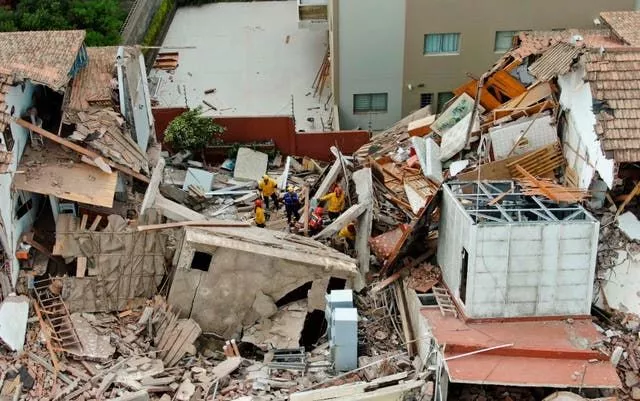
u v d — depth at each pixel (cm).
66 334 2198
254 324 2319
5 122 2223
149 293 2356
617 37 2752
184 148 3428
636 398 1955
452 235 2205
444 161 2862
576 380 1916
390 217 2691
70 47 2612
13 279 2256
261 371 2141
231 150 3484
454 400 2028
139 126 2953
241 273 2281
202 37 4694
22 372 2048
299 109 4006
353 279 2366
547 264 2053
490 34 3741
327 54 4294
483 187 2270
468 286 2077
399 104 3944
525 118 2598
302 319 2306
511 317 2106
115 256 2352
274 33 4719
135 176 2581
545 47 2817
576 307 2106
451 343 1991
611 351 2025
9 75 2312
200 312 2306
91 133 2517
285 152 3566
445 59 3806
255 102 4062
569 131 2462
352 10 3659
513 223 2012
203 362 2189
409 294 2305
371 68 3819
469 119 2880
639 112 2194
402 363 2131
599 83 2241
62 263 2409
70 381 2045
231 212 3042
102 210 2497
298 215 2891
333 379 2081
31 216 2459
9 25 3878
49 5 4025
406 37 3741
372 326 2300
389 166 2950
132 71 2862
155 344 2216
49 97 2653
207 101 4062
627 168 2277
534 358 1981
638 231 2225
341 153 3269
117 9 4434
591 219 2044
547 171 2512
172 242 2375
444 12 3672
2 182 2205
